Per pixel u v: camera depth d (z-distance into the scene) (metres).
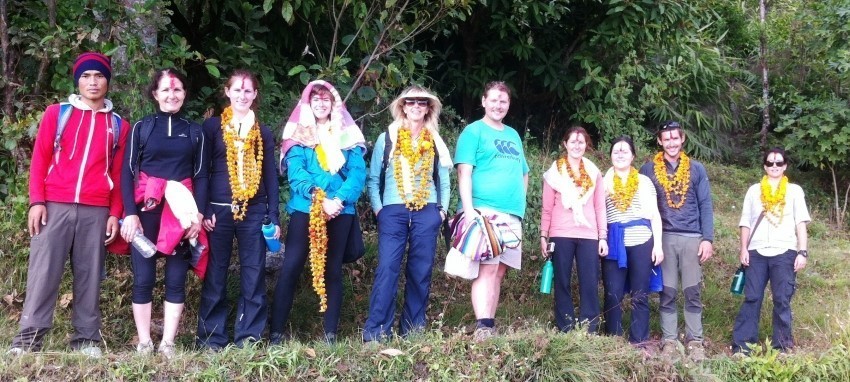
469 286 5.76
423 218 4.42
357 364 4.00
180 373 3.78
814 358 4.72
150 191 3.92
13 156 4.95
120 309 4.72
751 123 11.07
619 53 8.68
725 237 7.58
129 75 4.96
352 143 4.30
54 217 3.93
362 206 6.04
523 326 5.14
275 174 4.32
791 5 11.01
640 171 5.28
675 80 9.41
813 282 6.61
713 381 4.42
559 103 9.27
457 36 8.70
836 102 8.78
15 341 3.96
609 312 4.94
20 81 5.16
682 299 6.05
